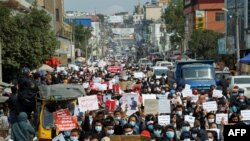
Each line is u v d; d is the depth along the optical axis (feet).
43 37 148.25
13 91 73.77
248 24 224.12
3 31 143.74
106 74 170.19
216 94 88.48
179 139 55.36
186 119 62.23
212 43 287.48
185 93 87.04
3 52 143.02
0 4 152.05
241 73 165.37
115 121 61.05
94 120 56.85
